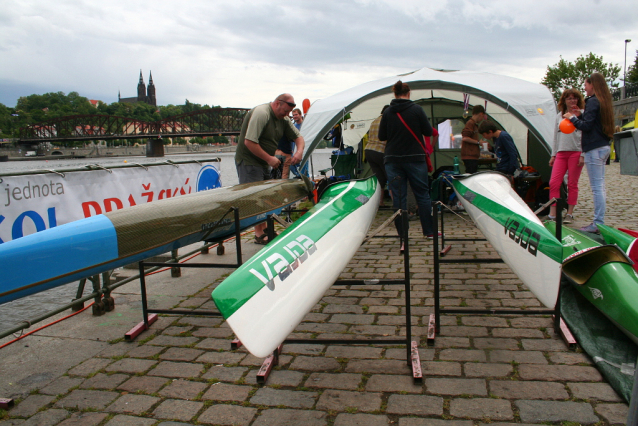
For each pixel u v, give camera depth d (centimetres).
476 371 232
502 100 656
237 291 209
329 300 349
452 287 365
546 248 260
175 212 316
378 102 846
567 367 231
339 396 216
